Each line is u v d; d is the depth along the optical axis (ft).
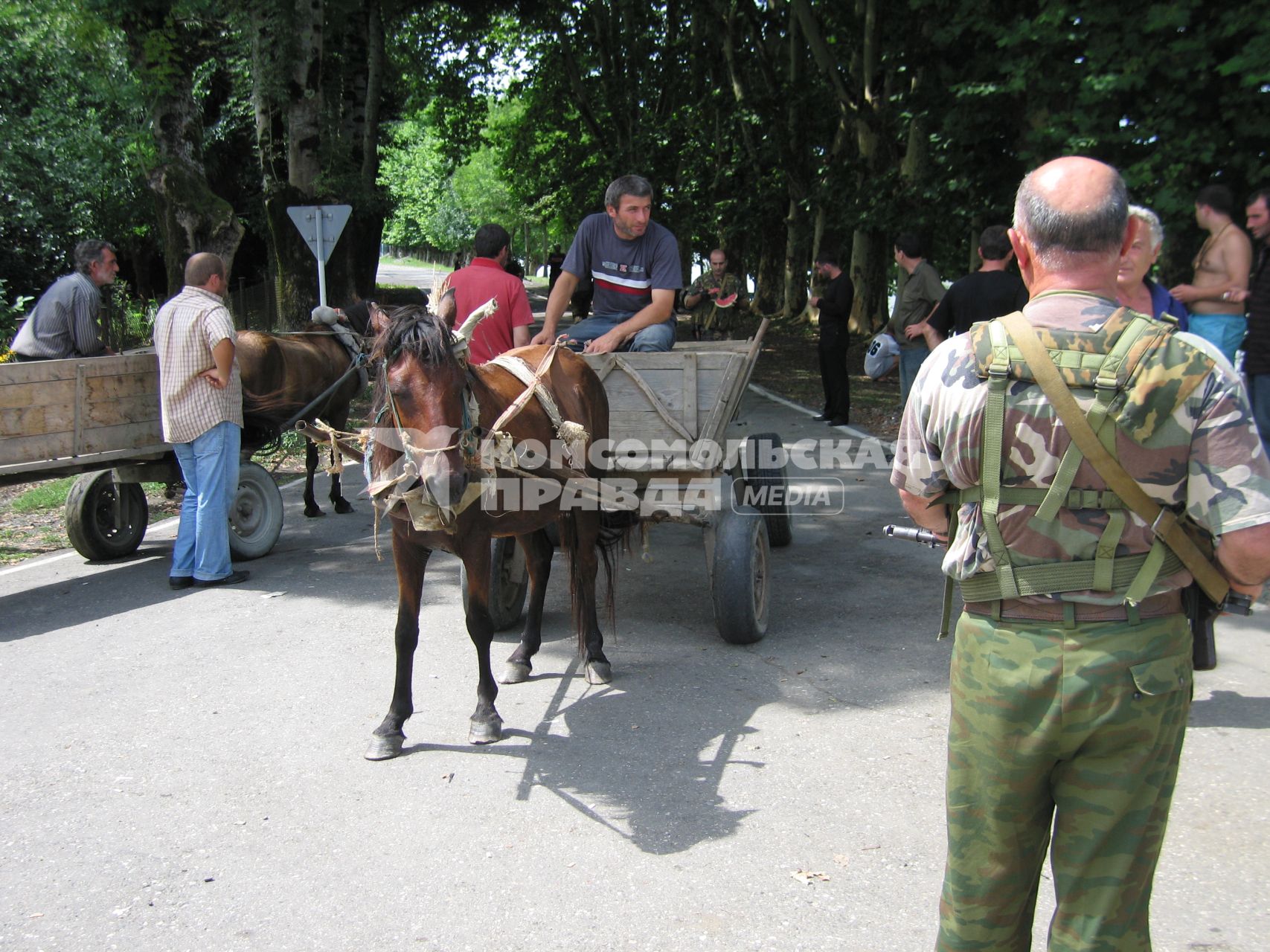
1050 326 6.87
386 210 68.33
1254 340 20.54
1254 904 10.30
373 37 77.36
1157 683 6.70
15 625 20.07
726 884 10.88
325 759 14.08
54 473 21.47
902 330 31.45
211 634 19.27
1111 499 6.73
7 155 60.03
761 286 99.86
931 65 42.80
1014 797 7.11
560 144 118.21
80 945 10.14
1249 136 32.30
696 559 24.06
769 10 79.77
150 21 45.14
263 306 72.33
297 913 10.61
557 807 12.63
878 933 10.02
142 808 12.80
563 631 19.34
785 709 15.35
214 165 75.41
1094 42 32.81
